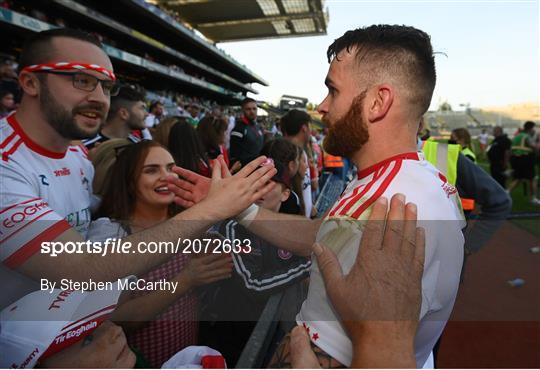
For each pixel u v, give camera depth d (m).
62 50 0.99
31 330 0.73
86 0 14.98
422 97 0.77
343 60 0.80
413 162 0.76
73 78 1.01
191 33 19.80
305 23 15.38
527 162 7.60
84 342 0.79
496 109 33.41
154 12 15.87
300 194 2.12
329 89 0.85
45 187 1.04
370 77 0.76
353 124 0.79
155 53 20.33
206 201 0.85
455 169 1.67
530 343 2.31
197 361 0.89
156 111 7.82
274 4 13.59
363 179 0.79
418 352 0.78
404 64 0.75
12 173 0.94
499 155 8.10
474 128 29.64
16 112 1.06
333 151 0.86
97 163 1.85
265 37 19.27
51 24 11.30
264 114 12.76
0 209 0.83
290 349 0.72
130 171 1.20
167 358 1.06
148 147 1.23
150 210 1.23
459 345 2.33
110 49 13.68
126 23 18.20
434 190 0.72
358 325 0.58
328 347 0.66
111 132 2.83
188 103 20.38
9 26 10.10
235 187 0.86
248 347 0.88
